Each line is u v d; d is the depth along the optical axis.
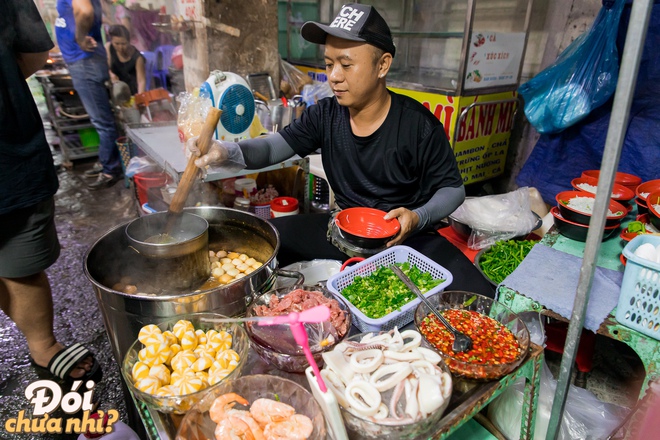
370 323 1.09
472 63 2.53
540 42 2.85
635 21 0.65
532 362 1.00
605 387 1.80
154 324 1.05
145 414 0.93
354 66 1.46
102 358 2.04
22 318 1.72
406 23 3.47
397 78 3.16
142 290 1.31
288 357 0.91
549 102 2.28
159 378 0.89
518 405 1.17
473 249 1.99
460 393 0.91
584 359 1.67
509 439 1.17
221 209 1.57
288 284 1.42
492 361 0.96
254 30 3.02
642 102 2.05
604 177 0.76
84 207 3.66
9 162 1.40
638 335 1.05
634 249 1.09
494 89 2.74
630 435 1.08
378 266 1.43
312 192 2.96
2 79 1.35
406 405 0.77
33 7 1.53
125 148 3.56
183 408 0.85
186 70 3.27
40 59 1.63
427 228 1.84
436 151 1.67
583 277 0.86
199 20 2.85
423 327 1.09
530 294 1.21
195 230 1.38
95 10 3.59
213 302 1.05
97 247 1.26
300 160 2.29
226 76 2.19
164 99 3.54
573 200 1.66
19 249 1.54
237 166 1.62
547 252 1.45
